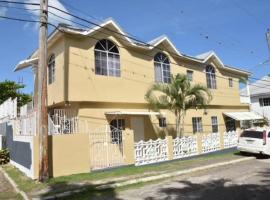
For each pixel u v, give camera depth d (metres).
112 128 16.80
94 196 9.09
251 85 36.75
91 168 12.38
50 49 17.55
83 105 15.83
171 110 17.84
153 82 19.38
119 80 17.42
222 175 11.47
